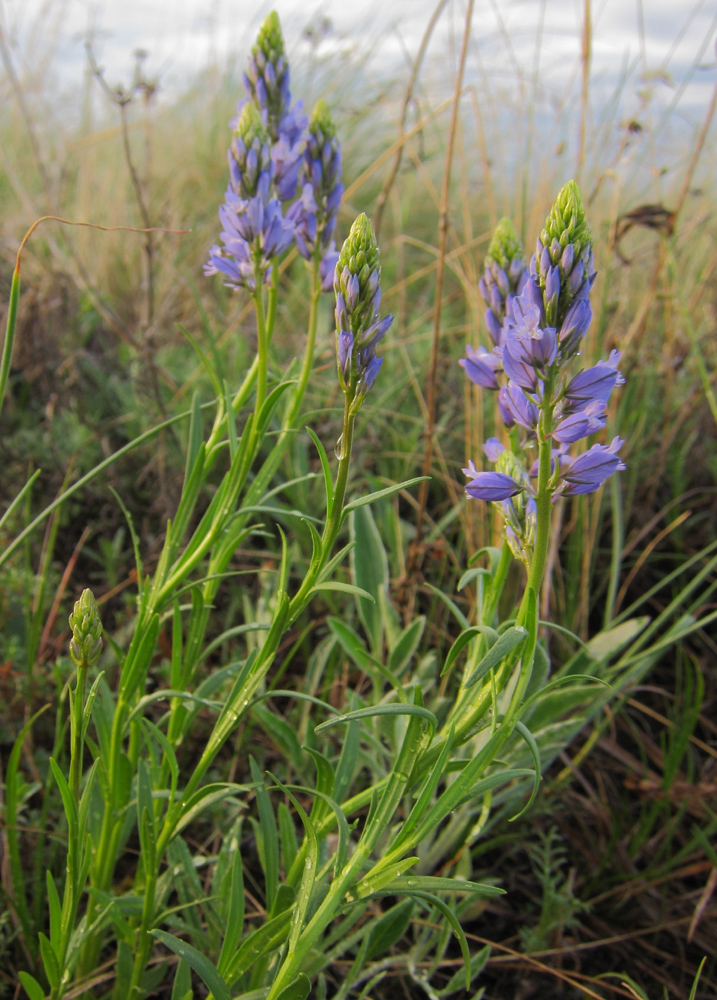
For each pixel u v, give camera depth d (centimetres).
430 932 29
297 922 19
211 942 25
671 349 50
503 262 24
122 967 25
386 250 85
